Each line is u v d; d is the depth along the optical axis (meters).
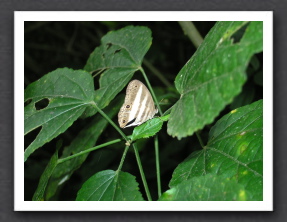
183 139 0.62
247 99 0.55
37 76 0.78
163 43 0.80
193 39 0.57
